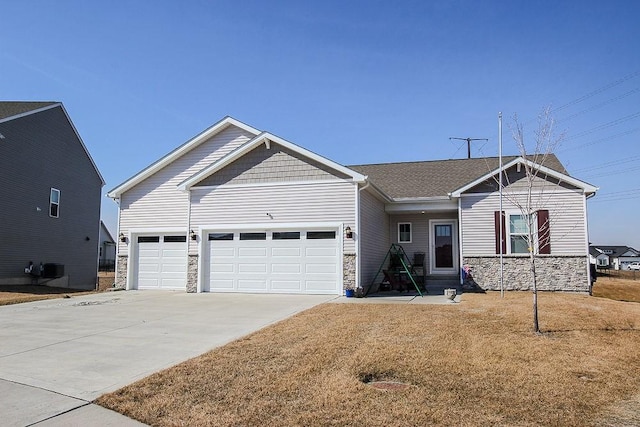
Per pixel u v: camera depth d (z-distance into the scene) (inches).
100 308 500.4
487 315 404.5
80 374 244.5
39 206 913.5
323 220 608.1
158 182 756.6
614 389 213.6
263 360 262.5
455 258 759.1
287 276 618.8
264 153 644.7
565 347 286.8
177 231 735.7
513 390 211.8
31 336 345.7
